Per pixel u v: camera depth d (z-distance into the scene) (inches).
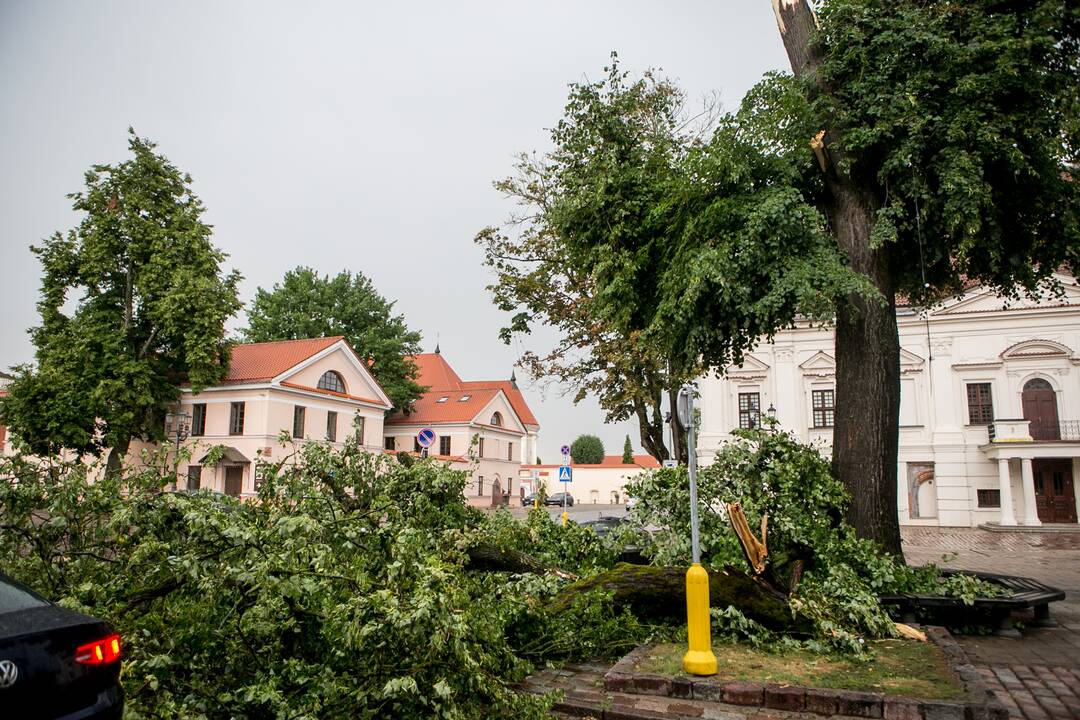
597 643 269.3
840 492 368.2
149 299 1307.8
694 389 248.1
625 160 458.3
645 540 359.3
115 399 1220.5
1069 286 1181.1
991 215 394.3
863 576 334.6
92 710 131.7
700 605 229.9
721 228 406.0
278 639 175.8
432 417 2118.6
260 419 1429.6
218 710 158.6
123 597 191.3
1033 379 1191.6
